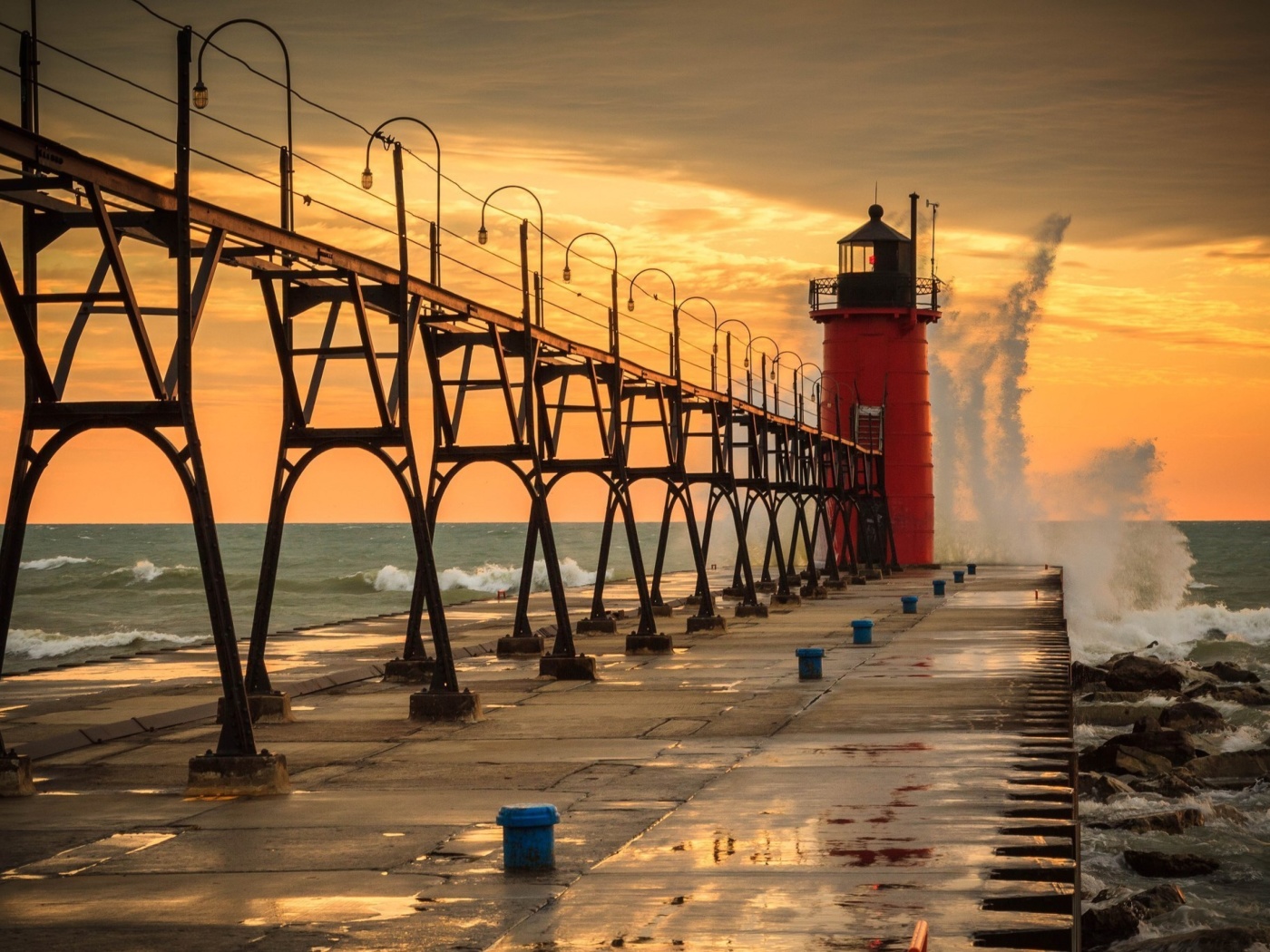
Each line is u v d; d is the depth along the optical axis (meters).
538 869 11.04
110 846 12.27
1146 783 26.06
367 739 18.75
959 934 8.99
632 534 31.08
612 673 26.78
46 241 15.69
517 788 14.85
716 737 18.36
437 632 20.72
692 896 10.09
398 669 25.77
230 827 13.02
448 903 10.07
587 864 11.20
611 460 31.20
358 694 23.98
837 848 11.53
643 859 11.33
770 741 17.91
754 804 13.58
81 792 15.07
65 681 25.81
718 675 26.11
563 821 12.95
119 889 10.72
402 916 9.76
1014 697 21.73
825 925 9.25
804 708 21.08
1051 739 17.52
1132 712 35.03
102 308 15.88
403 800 14.33
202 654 31.30
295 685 23.84
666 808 13.51
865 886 10.27
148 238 16.45
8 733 18.80
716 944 8.89
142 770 16.58
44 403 15.31
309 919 9.72
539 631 35.19
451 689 20.58
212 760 14.76
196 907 10.12
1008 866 10.77
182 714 20.88
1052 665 26.33
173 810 13.96
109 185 14.82
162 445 15.25
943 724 19.08
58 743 18.05
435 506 25.77
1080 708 35.34
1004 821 12.52
